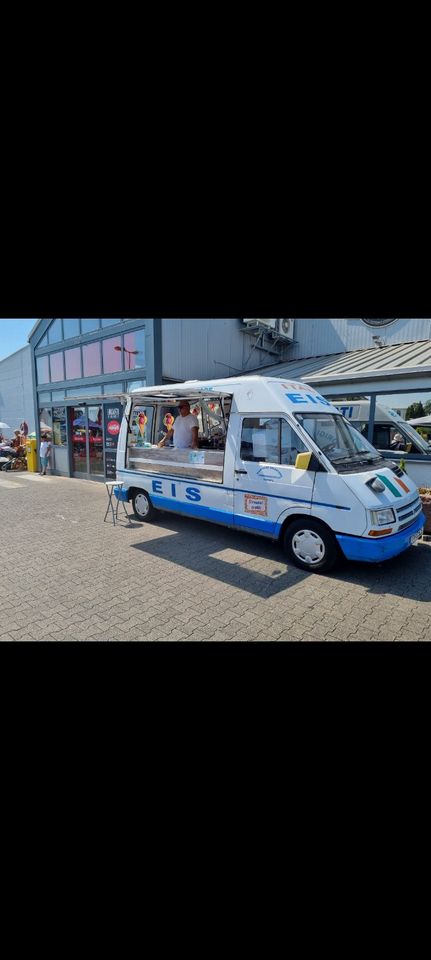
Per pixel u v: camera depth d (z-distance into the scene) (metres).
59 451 13.88
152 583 4.83
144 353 10.68
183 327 12.04
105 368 11.83
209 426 7.62
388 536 4.57
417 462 8.41
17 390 23.36
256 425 5.43
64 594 4.55
